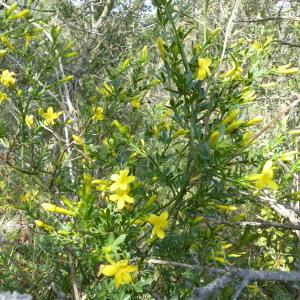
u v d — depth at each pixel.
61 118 0.49
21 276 0.35
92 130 0.37
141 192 0.27
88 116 0.36
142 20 0.82
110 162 0.33
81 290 0.31
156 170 0.27
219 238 0.28
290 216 0.38
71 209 0.25
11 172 0.39
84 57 0.66
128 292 0.28
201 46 0.27
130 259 0.26
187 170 0.26
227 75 0.28
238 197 0.32
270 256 0.43
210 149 0.24
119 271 0.22
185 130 0.26
